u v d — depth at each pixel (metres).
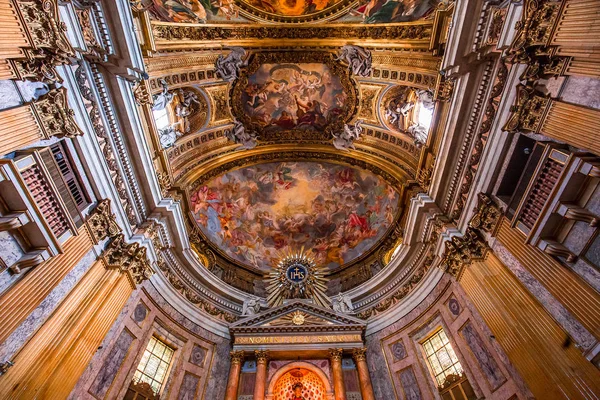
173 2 11.39
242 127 17.27
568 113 7.12
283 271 16.39
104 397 9.03
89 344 8.42
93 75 9.38
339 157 18.25
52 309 8.00
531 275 8.56
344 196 19.03
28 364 6.96
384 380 12.35
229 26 13.37
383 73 14.29
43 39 7.17
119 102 10.18
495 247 10.01
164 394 10.88
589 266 7.20
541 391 7.49
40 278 7.62
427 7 11.17
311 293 15.80
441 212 12.47
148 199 12.42
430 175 13.38
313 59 15.37
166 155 13.43
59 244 7.98
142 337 10.96
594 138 6.55
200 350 12.85
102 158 9.95
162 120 13.95
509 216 9.38
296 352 13.07
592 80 6.64
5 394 6.36
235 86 15.77
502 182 9.68
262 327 13.54
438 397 10.76
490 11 8.48
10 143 6.82
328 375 12.70
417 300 13.04
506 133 9.20
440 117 12.26
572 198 7.53
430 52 11.53
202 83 14.59
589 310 6.95
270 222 19.36
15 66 6.87
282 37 14.39
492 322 9.21
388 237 16.97
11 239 7.35
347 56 14.45
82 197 9.36
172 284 13.22
